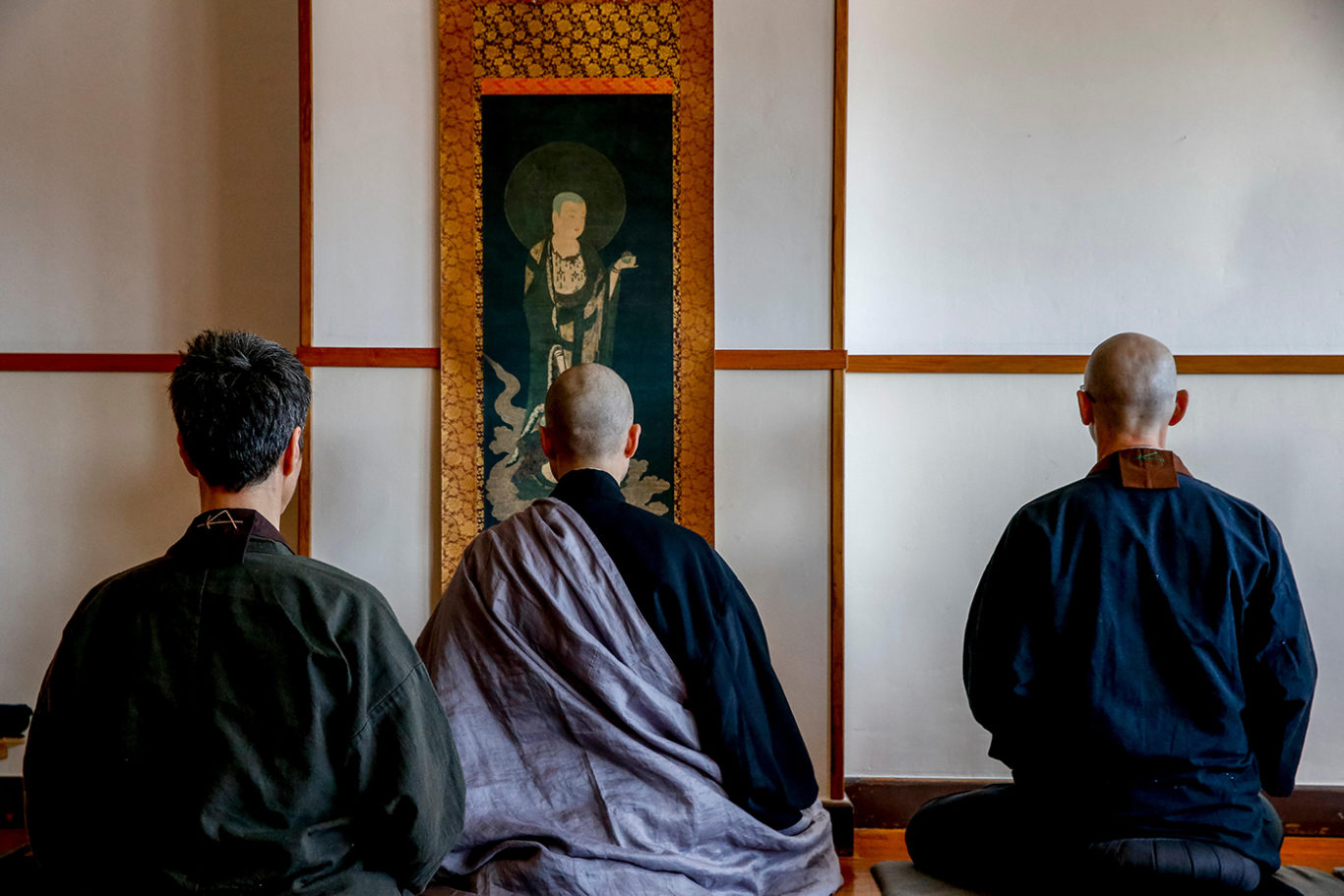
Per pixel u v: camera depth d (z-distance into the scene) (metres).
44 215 3.09
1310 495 2.98
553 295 2.78
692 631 2.00
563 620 1.95
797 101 2.77
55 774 1.21
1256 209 3.01
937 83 3.04
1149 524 1.94
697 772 1.99
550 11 2.77
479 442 2.78
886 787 2.96
